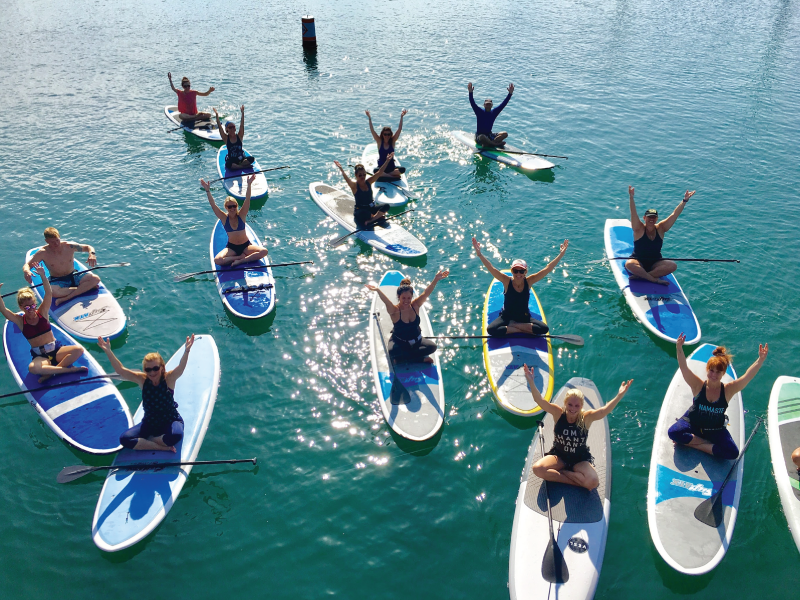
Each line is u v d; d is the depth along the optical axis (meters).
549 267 9.65
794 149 18.11
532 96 22.86
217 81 25.00
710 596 6.42
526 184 16.12
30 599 6.52
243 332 10.72
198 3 41.91
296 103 22.48
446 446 8.37
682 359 7.39
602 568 6.66
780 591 6.43
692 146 18.41
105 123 20.98
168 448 7.98
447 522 7.30
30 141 19.39
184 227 14.23
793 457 7.54
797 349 9.97
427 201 15.22
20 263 12.80
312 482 7.85
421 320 10.66
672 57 28.08
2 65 27.53
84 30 34.22
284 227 14.22
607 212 14.64
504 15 37.06
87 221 14.51
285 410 9.00
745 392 9.01
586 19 36.19
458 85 24.16
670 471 7.46
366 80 24.91
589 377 9.49
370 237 13.45
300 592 6.57
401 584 6.62
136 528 7.03
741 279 11.88
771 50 29.41
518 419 8.73
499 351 9.79
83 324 10.61
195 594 6.56
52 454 8.27
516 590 6.23
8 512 7.47
